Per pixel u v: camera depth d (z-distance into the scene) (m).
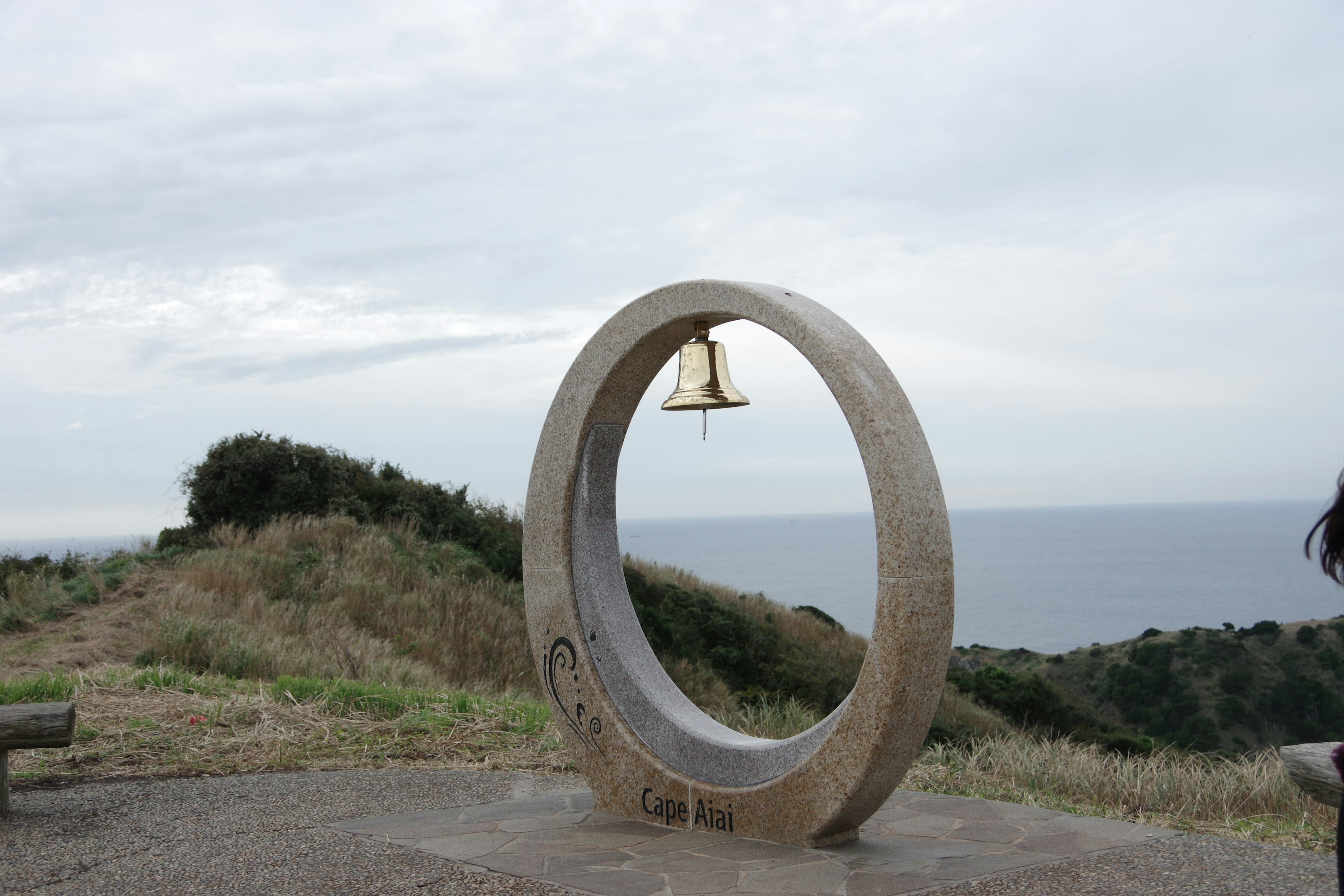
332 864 4.17
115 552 16.14
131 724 7.48
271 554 14.91
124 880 4.05
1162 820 5.48
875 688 4.12
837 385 4.30
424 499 18.67
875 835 4.69
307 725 7.64
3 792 5.28
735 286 4.73
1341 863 1.65
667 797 4.96
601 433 5.57
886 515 4.11
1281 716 20.59
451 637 13.49
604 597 5.49
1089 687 24.02
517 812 5.27
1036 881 3.83
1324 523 1.58
